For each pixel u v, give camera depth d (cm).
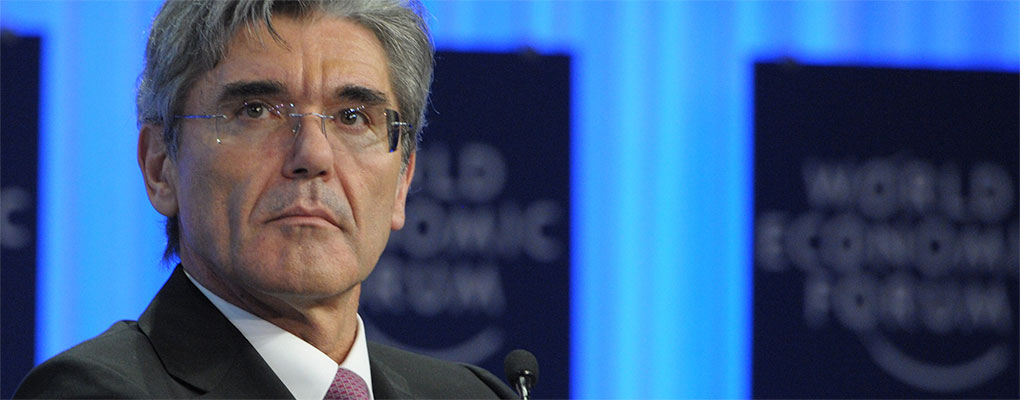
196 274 651
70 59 1430
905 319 1537
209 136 616
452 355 1439
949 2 1611
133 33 1447
